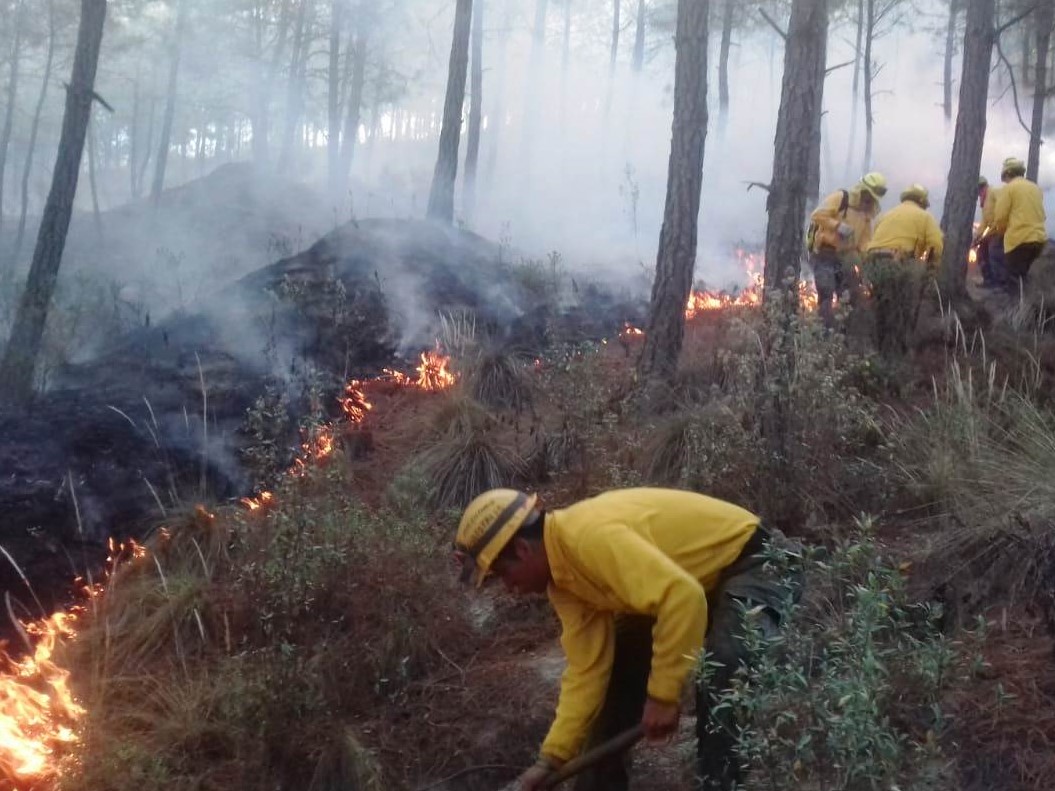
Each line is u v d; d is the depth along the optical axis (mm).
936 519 5633
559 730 3701
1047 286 11016
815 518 5855
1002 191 11555
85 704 5387
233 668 5348
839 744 3229
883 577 4051
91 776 4812
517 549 3553
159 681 5523
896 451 6305
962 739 3881
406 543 6102
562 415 7828
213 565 6391
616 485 6605
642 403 7863
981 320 8930
